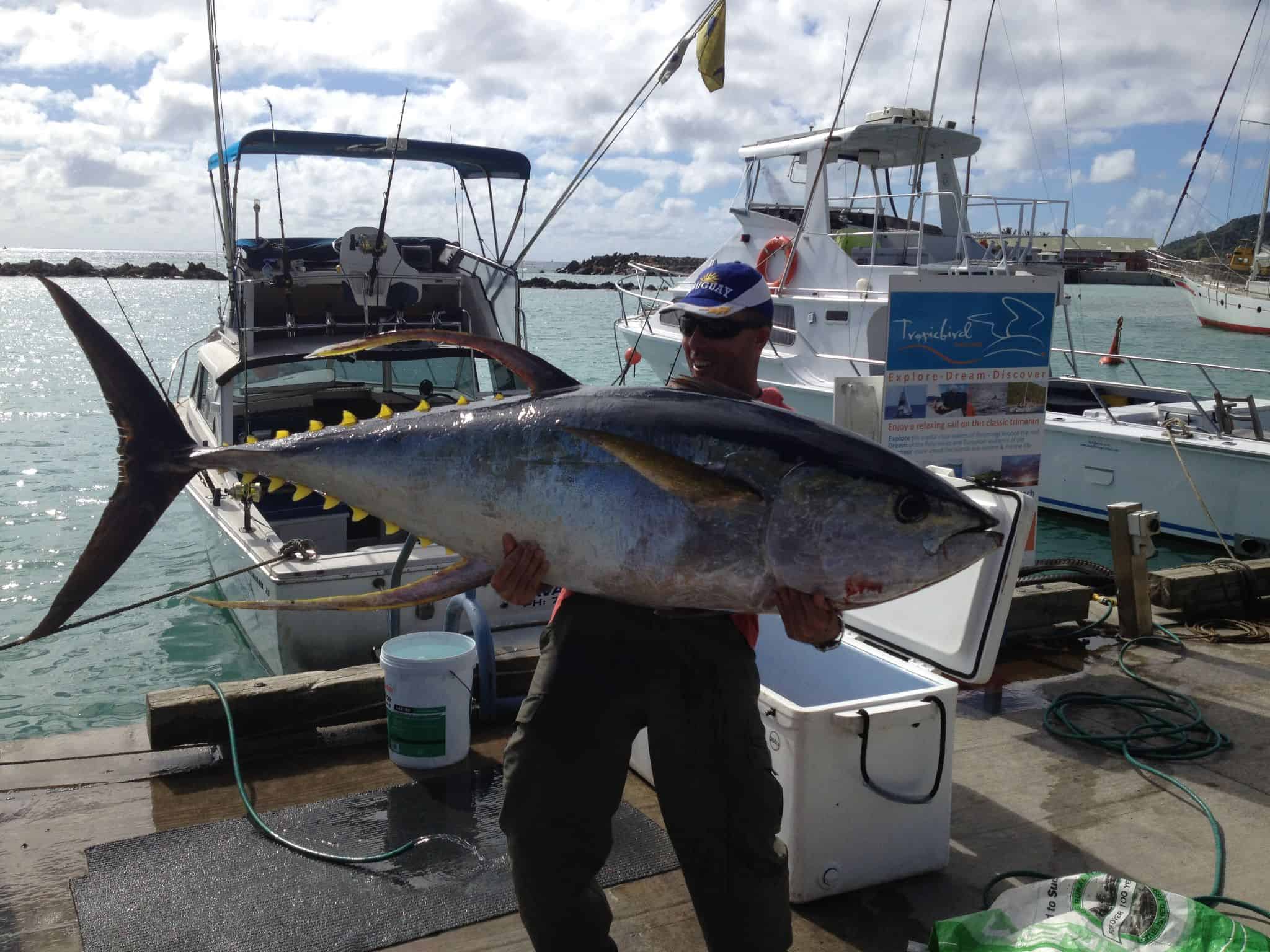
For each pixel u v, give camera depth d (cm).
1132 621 563
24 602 830
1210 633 570
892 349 596
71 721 611
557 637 212
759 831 208
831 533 182
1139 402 1298
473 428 204
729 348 216
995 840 344
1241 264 4178
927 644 438
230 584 648
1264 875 324
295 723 415
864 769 300
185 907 292
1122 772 400
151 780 378
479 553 206
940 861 321
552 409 199
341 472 216
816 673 374
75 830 340
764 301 215
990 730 440
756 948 208
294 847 324
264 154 817
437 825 342
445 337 210
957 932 260
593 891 210
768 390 225
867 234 1207
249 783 376
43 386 2347
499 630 550
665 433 191
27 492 1223
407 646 405
